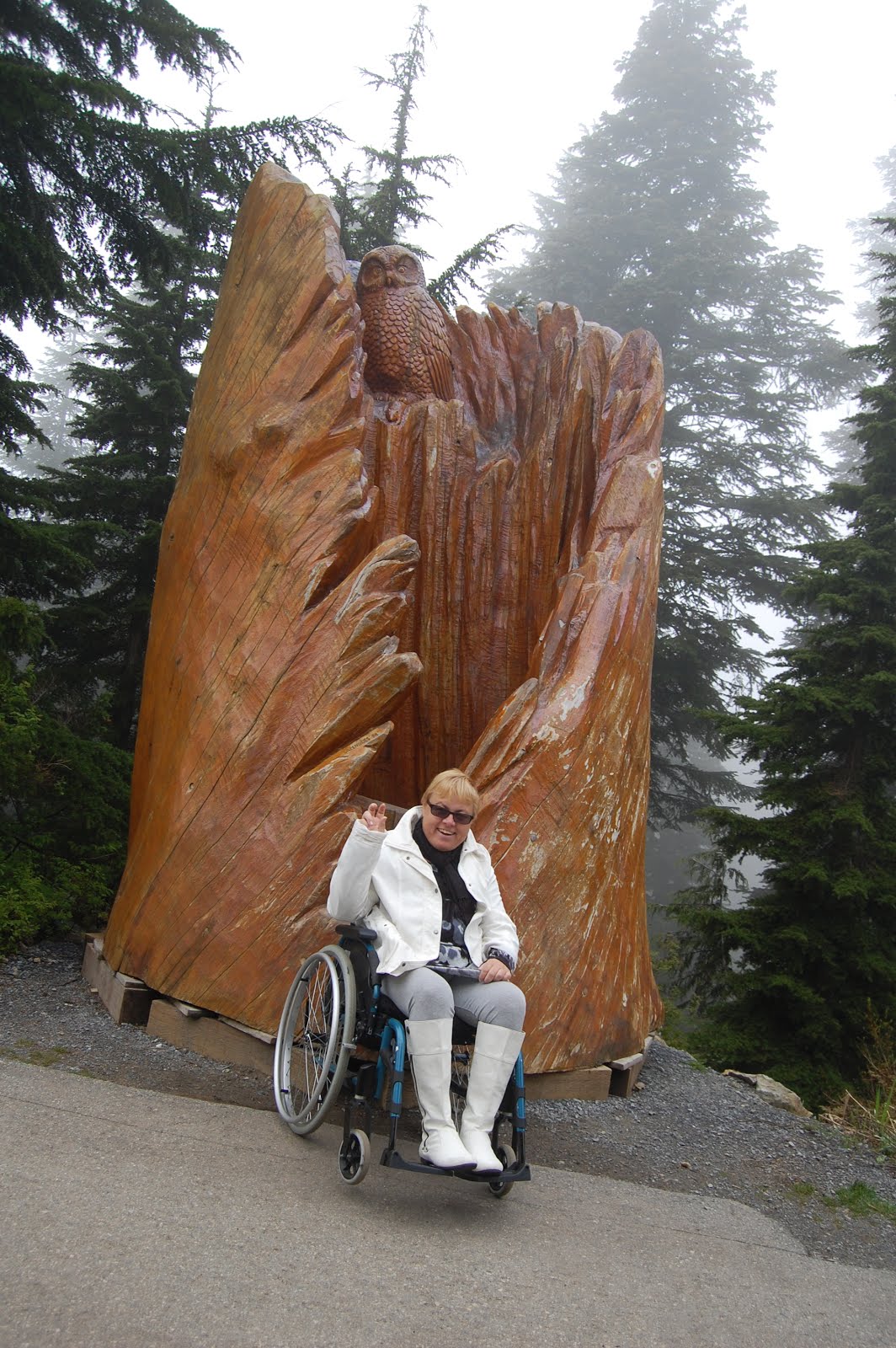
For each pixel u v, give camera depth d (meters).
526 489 6.13
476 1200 3.25
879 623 11.63
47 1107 3.51
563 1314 2.52
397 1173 3.34
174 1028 4.61
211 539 5.21
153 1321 2.17
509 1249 2.88
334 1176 3.21
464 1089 3.69
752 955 10.80
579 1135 4.33
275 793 4.57
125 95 8.72
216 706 4.84
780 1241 3.43
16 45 9.43
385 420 6.22
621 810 5.14
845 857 10.77
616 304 27.34
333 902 3.35
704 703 21.39
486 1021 3.19
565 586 5.43
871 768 11.11
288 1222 2.79
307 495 4.92
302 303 5.17
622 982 5.05
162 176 9.14
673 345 27.73
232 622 4.95
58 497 13.04
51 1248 2.41
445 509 6.10
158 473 13.61
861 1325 2.83
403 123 18.77
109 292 10.65
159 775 5.13
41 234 9.41
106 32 9.68
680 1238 3.27
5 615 7.62
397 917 3.33
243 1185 3.01
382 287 6.46
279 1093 3.68
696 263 26.48
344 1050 3.17
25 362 10.31
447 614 6.03
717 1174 4.11
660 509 5.77
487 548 6.11
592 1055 4.82
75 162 9.27
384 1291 2.47
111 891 7.62
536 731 4.90
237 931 4.48
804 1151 4.55
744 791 22.12
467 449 6.22
